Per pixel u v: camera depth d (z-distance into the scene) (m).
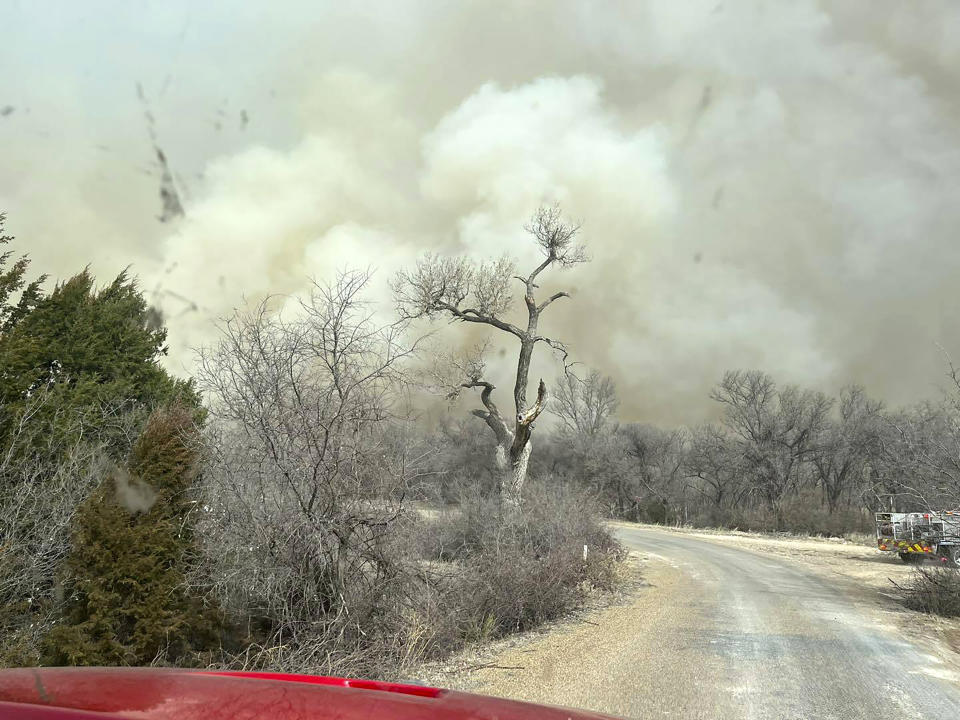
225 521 9.56
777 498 59.91
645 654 11.02
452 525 14.93
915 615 15.56
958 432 16.44
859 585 21.30
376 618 10.25
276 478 9.74
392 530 10.16
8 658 8.16
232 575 9.29
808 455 60.25
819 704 8.34
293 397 9.80
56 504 11.48
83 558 8.46
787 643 12.05
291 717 1.55
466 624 12.12
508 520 18.59
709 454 65.62
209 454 9.38
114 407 17.44
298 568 9.64
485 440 32.94
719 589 19.70
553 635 12.79
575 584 17.05
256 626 9.89
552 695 8.59
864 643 12.23
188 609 8.80
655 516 67.25
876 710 8.12
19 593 10.55
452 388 12.57
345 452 9.70
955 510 17.27
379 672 9.27
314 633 9.48
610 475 67.56
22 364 15.58
